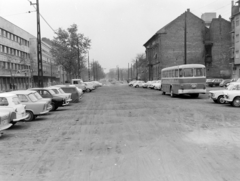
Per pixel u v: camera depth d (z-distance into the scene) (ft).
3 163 21.26
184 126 36.14
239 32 169.27
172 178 17.16
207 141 27.45
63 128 37.06
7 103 36.27
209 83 170.40
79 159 21.91
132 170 18.86
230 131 32.53
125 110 56.65
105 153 23.57
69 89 80.69
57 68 334.03
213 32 201.57
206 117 44.01
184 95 102.22
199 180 16.79
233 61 184.24
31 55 222.28
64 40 172.14
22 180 17.42
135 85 207.72
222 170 18.60
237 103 59.77
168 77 100.63
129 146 25.86
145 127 35.94
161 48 203.10
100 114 51.24
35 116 46.24
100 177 17.66
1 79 158.81
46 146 26.76
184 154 22.76
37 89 60.64
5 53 166.71
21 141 29.40
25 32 212.64
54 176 18.04
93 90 165.99
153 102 73.97
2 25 162.81
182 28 203.00
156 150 24.18
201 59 202.69
